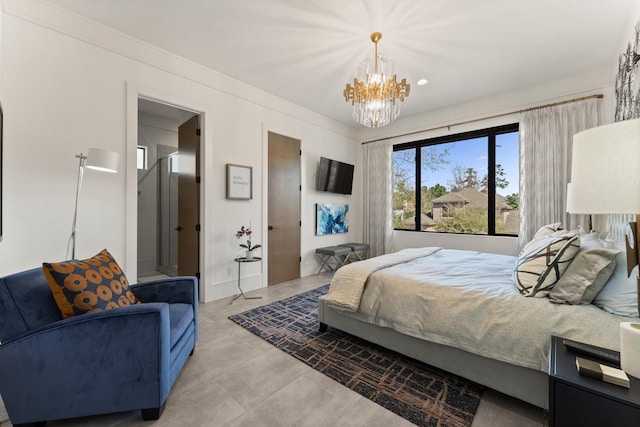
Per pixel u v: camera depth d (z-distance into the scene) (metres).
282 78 3.51
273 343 2.27
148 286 2.03
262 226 3.90
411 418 1.45
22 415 1.31
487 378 1.60
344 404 1.55
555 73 3.31
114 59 2.56
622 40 2.54
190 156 3.52
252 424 1.40
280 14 2.33
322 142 4.88
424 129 4.71
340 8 2.25
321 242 4.93
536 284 1.58
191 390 1.67
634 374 0.94
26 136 2.13
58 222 2.28
